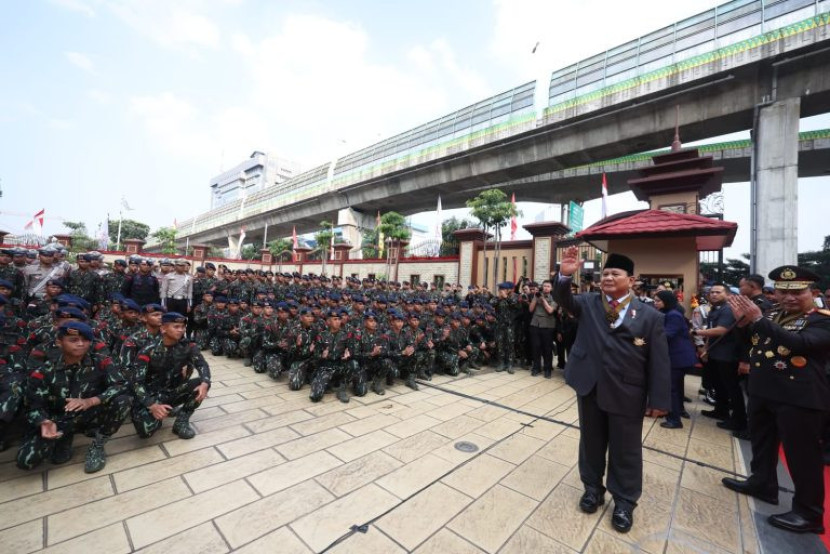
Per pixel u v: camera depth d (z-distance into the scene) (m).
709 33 14.57
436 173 25.22
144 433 3.44
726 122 14.91
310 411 4.44
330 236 23.25
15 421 3.33
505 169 22.08
